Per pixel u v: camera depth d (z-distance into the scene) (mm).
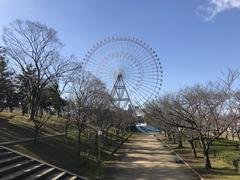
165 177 26953
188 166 32781
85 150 39219
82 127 35031
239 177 25984
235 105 40875
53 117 59094
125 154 44906
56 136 41156
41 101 52469
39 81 47219
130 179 25875
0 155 20516
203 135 33312
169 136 67938
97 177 25609
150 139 82000
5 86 44562
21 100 51750
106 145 52156
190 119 35094
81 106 36062
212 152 43062
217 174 27625
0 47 52438
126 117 74812
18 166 19734
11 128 36938
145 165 33781
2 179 16828
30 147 28734
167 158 40094
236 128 46594
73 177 22703
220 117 35250
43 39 47094
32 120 45719
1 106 46125
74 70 67938
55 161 27172
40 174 20141
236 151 42375
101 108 42938
